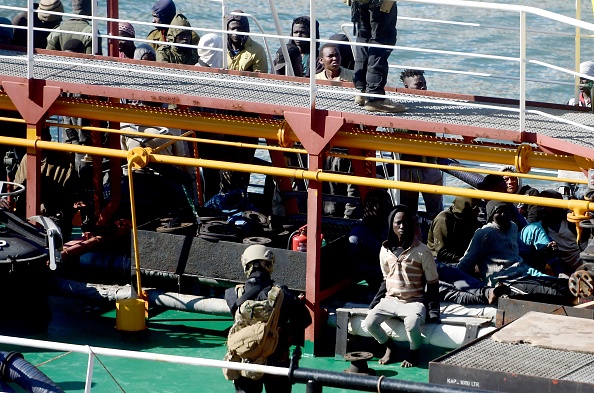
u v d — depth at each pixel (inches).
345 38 1029.8
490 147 723.4
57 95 765.9
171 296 765.9
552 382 499.8
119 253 844.0
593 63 919.7
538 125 724.7
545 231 808.9
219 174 976.3
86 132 957.2
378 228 769.6
